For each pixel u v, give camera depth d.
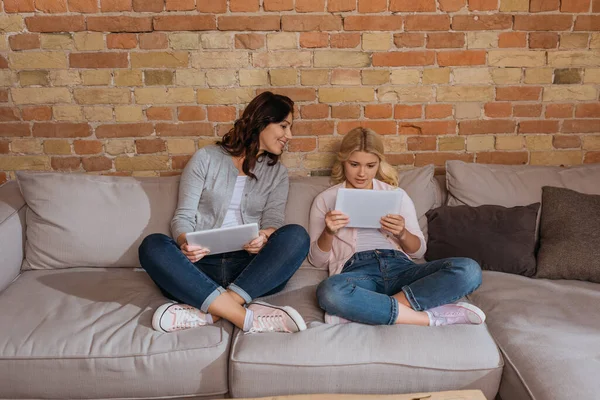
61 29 2.11
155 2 2.09
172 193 2.01
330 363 1.46
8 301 1.68
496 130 2.31
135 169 2.31
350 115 2.27
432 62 2.21
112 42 2.13
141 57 2.16
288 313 1.54
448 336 1.52
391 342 1.50
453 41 2.19
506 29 2.19
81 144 2.26
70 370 1.47
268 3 2.12
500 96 2.27
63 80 2.17
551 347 1.43
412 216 1.95
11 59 2.14
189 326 1.57
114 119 2.23
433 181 2.20
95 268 1.97
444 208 2.04
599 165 2.15
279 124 1.90
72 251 1.92
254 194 1.95
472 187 2.08
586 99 2.29
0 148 2.25
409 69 2.22
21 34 2.11
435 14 2.16
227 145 1.95
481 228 1.95
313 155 2.32
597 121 2.31
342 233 1.94
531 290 1.76
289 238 1.72
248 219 1.95
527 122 2.31
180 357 1.48
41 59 2.14
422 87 2.25
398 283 1.76
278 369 1.46
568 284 1.82
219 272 1.82
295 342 1.50
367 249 1.89
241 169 1.96
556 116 2.31
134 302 1.70
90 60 2.15
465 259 1.68
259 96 1.91
